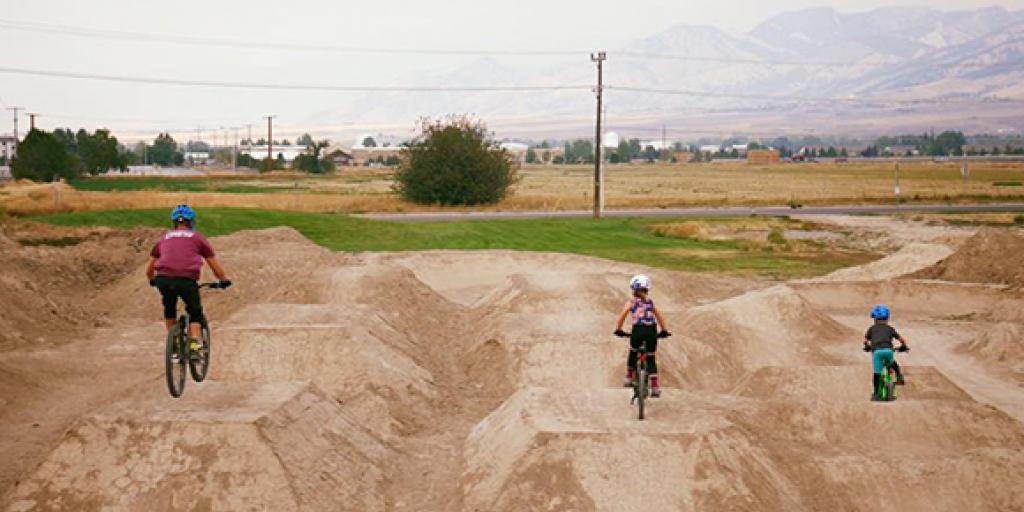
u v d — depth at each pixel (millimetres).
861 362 23797
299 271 31234
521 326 22422
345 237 50344
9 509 11883
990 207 85688
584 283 28047
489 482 13062
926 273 36688
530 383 19828
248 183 131000
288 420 13523
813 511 13391
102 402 17047
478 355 21781
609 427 13250
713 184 145750
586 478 12383
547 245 51656
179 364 12242
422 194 86562
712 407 14742
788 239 58594
